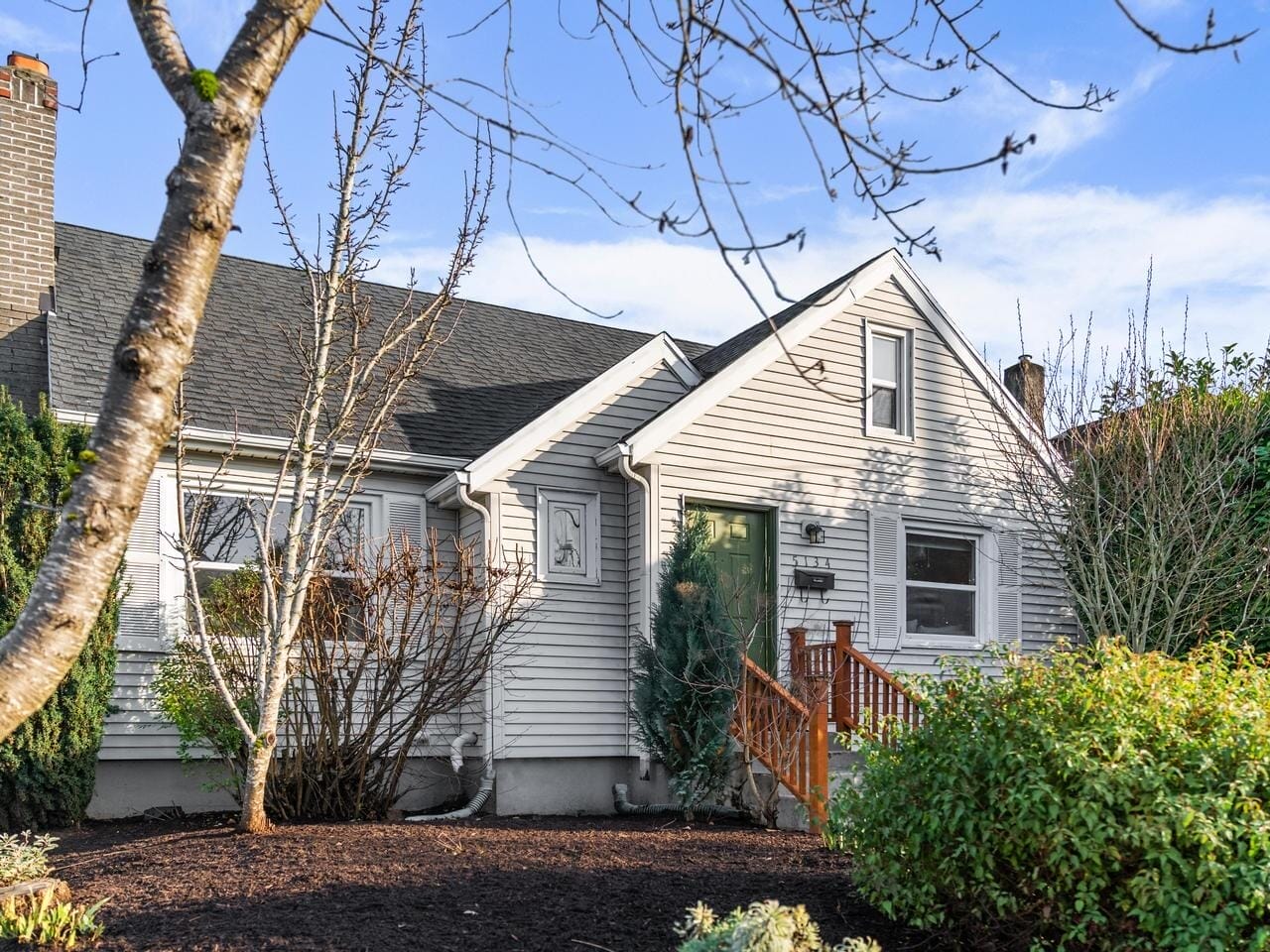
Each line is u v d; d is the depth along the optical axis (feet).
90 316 39.73
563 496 40.06
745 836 30.17
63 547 10.61
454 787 38.65
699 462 40.88
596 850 26.48
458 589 34.53
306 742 33.81
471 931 19.65
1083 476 46.32
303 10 12.01
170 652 34.68
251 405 38.60
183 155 11.36
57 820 31.60
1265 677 20.68
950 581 46.75
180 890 22.12
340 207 28.37
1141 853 18.38
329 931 19.33
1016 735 19.36
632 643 39.86
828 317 44.52
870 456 44.91
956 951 20.20
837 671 37.50
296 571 29.45
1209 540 43.39
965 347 47.70
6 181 37.83
